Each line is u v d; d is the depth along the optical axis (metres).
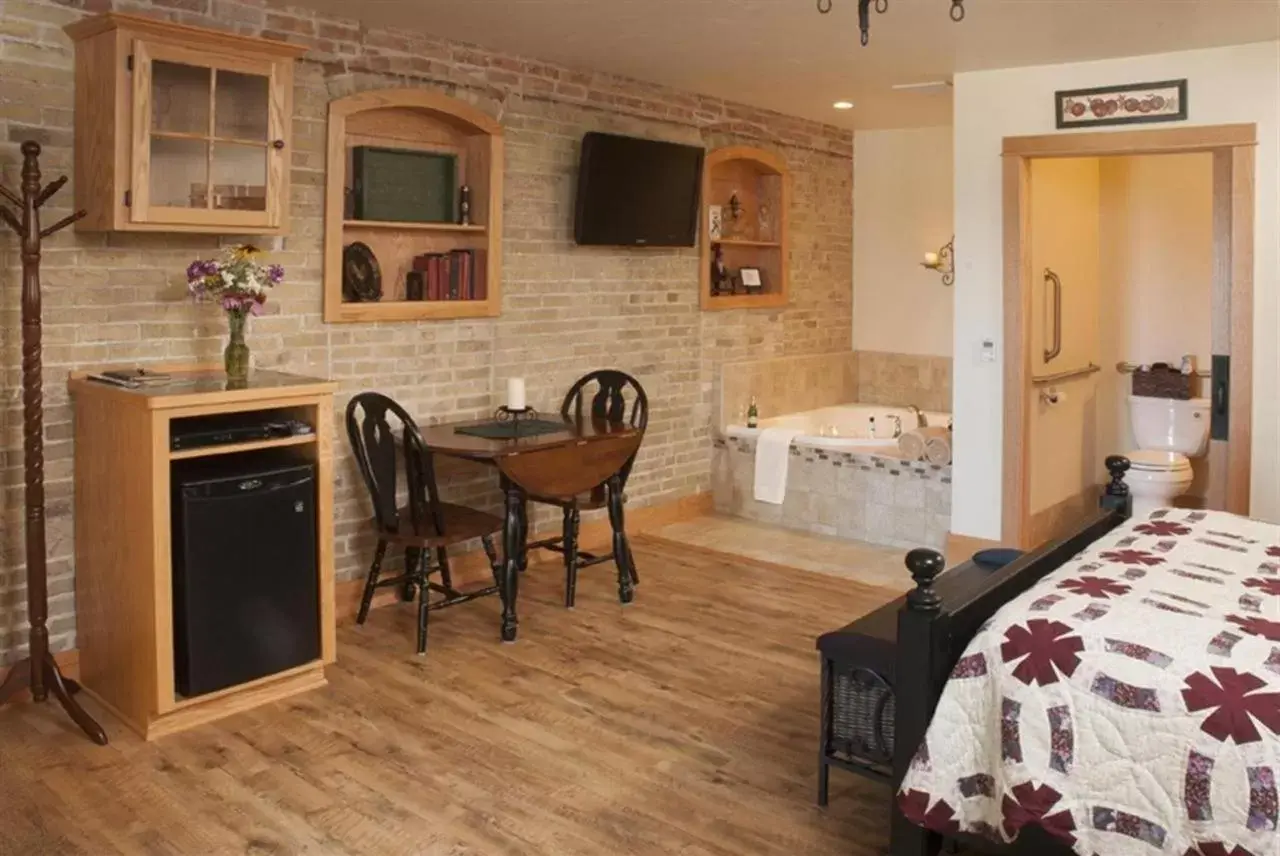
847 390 7.54
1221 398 4.75
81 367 3.76
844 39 4.60
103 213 3.56
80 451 3.70
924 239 7.21
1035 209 5.57
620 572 4.84
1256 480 4.71
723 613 4.68
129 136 3.48
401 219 4.78
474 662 4.09
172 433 3.54
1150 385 6.27
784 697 3.78
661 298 6.07
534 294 5.33
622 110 5.64
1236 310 4.65
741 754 3.34
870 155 7.40
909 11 4.10
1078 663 2.28
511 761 3.28
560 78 5.31
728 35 4.59
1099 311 6.55
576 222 5.40
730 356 6.60
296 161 4.32
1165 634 2.29
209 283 3.71
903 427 7.09
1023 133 5.12
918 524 5.71
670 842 2.82
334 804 3.02
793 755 3.33
